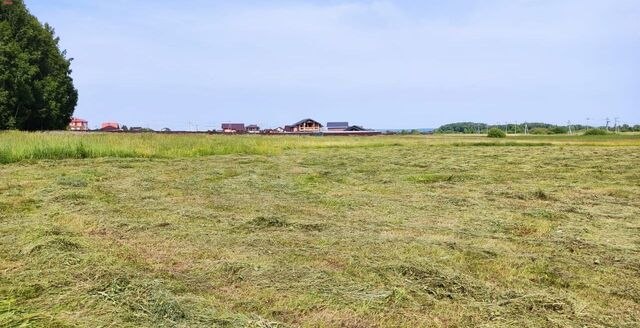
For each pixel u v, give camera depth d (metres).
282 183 10.08
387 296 3.35
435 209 7.26
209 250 4.61
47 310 2.96
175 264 4.17
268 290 3.48
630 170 13.70
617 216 6.75
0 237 4.87
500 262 4.34
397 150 25.30
